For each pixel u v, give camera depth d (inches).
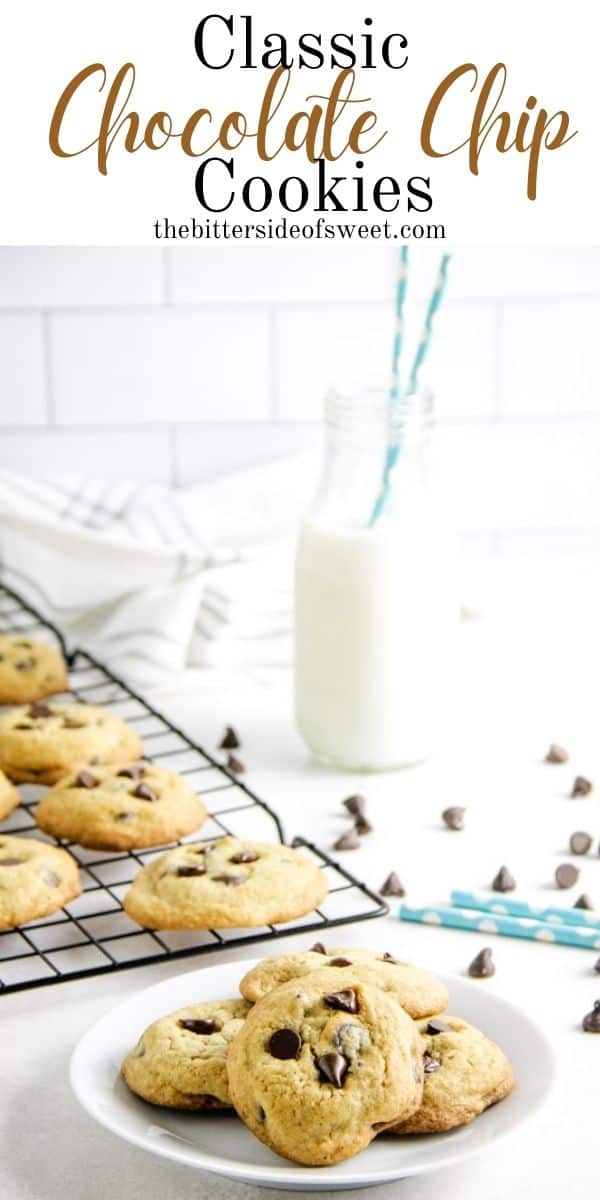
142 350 63.9
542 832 50.3
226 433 64.9
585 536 67.0
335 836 49.9
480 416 65.5
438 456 65.7
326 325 64.2
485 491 66.2
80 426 64.4
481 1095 41.9
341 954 44.6
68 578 59.0
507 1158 41.9
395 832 50.2
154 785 49.7
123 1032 43.6
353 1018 41.9
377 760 52.4
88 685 56.6
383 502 51.8
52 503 62.7
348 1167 41.1
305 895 46.5
